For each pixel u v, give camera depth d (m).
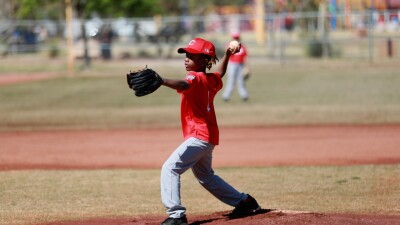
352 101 71.88
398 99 72.44
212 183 23.94
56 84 95.00
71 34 115.25
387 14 111.44
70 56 114.94
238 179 35.50
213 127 22.80
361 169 37.56
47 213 27.56
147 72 20.44
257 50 139.88
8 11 162.25
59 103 75.25
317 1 142.50
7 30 139.00
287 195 31.23
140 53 135.38
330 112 64.38
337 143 48.50
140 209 28.62
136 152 46.38
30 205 29.33
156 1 136.62
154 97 80.56
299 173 36.94
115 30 140.12
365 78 92.00
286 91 81.88
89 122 61.69
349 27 142.25
